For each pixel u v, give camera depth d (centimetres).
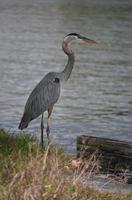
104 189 971
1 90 2639
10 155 1022
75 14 6512
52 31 5047
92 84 2833
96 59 3625
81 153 1160
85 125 1998
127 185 1033
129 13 6738
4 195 812
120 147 1183
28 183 834
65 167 1038
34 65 3378
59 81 1338
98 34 4838
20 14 6438
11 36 4688
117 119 2120
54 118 2094
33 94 1303
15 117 2094
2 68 3244
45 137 1739
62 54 3862
